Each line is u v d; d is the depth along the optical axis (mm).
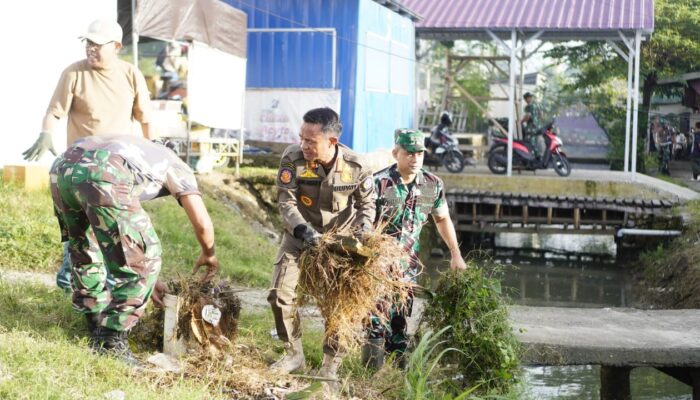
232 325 6707
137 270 6020
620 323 9828
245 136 22500
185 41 17547
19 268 9148
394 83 25125
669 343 8930
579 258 23438
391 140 25000
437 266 21156
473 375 7367
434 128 25500
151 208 13188
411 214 7438
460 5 28125
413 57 27250
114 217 5914
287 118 22203
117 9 16766
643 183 23188
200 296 6445
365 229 6355
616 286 19656
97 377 5574
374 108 23297
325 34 21859
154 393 5457
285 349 6695
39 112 14570
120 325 6078
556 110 42188
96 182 5863
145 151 6117
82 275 6418
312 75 22000
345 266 6035
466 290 7441
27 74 14344
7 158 14070
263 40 22297
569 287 19422
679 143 35969
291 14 22078
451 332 7461
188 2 16875
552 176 25641
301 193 6559
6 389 5008
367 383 6848
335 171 6469
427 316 7730
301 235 6223
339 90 21828
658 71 39312
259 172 19578
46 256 9570
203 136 18438
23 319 6562
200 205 6258
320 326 8383
